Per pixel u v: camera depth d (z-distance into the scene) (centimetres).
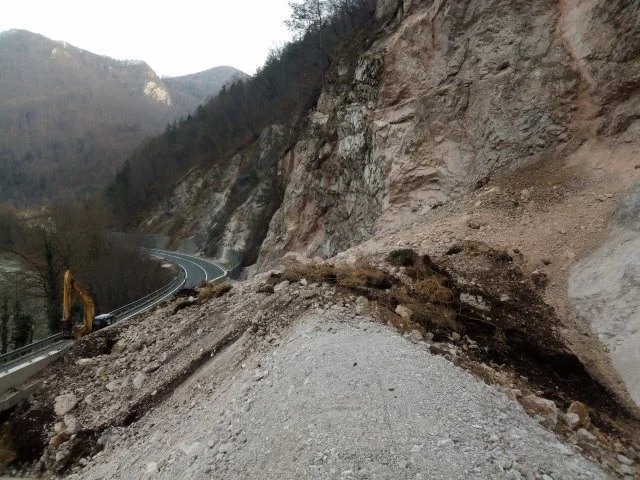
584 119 1342
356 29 3097
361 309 862
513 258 1107
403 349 697
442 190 1633
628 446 611
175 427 774
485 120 1565
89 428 973
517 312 938
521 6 1559
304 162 2689
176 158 7212
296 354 746
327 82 2797
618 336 820
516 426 544
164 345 1166
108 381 1148
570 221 1141
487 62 1600
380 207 1792
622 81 1246
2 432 1063
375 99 1975
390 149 1808
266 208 4003
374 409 552
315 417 557
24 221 3156
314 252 2383
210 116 7425
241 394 714
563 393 730
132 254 3344
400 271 1068
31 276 2547
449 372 645
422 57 1811
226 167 5866
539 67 1462
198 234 5262
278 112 5056
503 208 1293
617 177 1175
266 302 1018
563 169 1320
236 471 539
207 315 1194
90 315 1583
